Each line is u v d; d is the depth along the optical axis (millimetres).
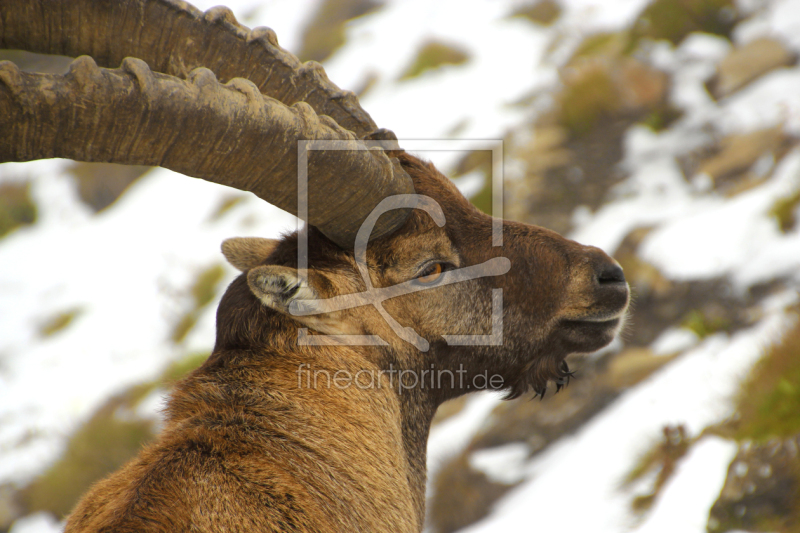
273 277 4590
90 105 3844
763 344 11219
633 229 16266
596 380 13625
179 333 22516
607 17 25984
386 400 5141
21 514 18172
